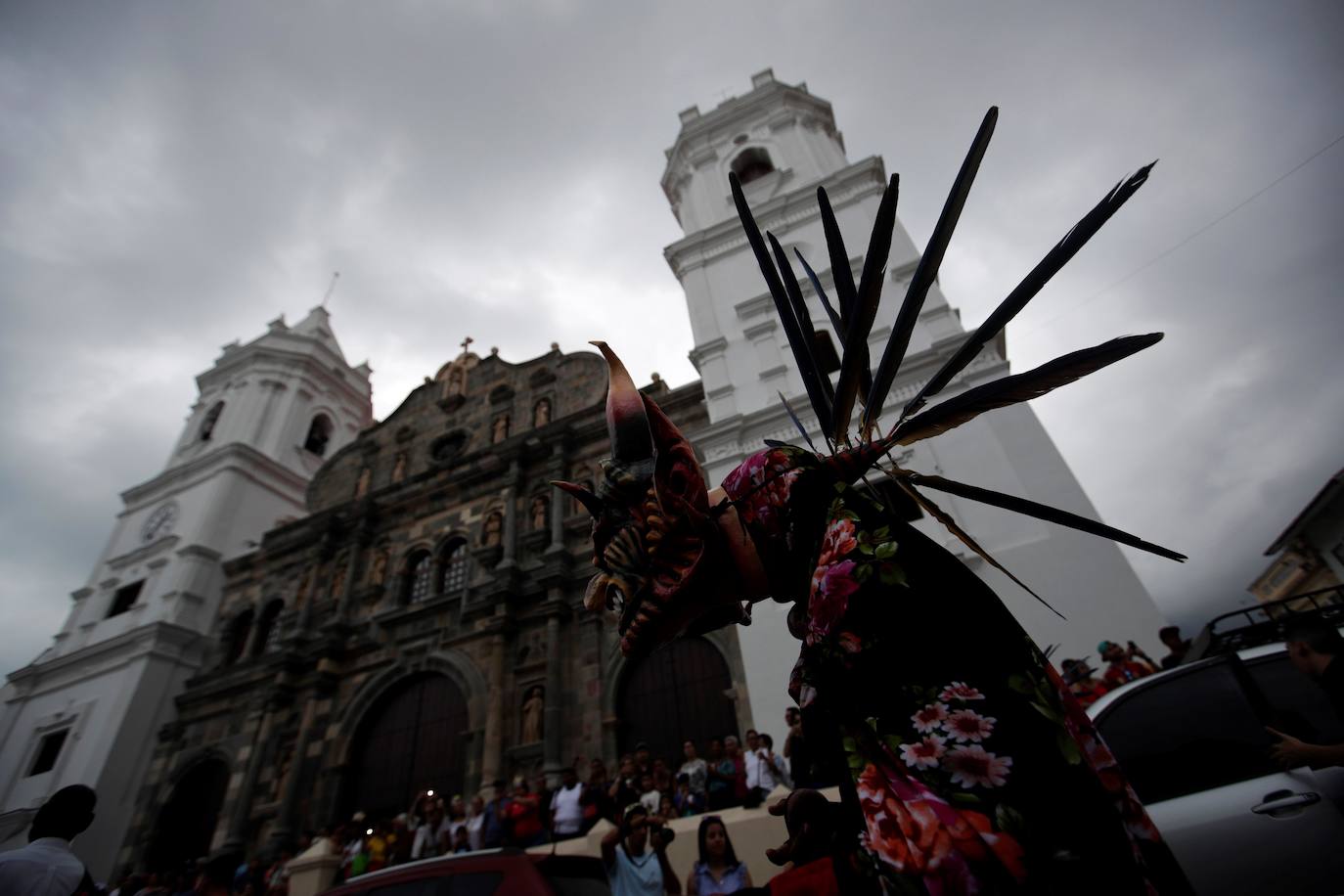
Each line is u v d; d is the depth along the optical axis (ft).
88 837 52.54
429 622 55.11
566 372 69.72
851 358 3.62
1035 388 3.32
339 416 98.48
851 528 3.23
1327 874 10.57
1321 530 54.44
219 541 73.82
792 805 4.92
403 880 16.08
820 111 70.38
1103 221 2.94
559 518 54.85
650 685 43.96
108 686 62.85
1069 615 30.17
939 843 2.35
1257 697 12.31
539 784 40.63
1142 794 12.41
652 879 18.79
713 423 44.78
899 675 2.77
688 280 57.21
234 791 51.67
